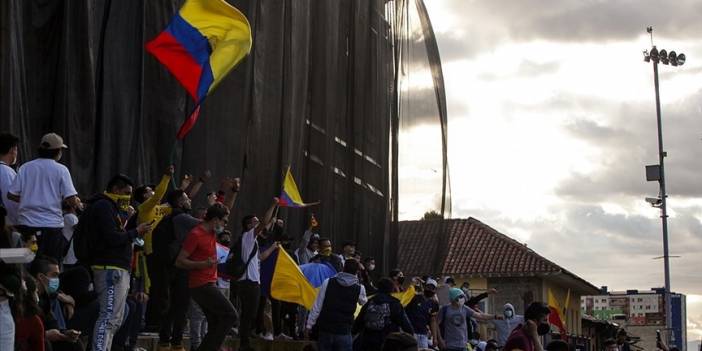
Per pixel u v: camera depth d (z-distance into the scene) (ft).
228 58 49.70
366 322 50.57
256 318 59.47
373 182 87.40
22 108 50.72
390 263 90.07
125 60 57.93
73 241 39.52
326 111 80.69
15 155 40.09
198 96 49.06
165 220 46.26
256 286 52.13
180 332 45.57
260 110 71.41
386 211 89.10
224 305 43.34
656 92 137.18
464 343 65.10
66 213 42.80
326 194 80.38
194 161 63.82
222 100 66.23
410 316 60.44
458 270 151.12
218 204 43.16
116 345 43.96
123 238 39.32
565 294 172.35
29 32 52.21
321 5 80.94
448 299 75.31
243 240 52.01
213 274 43.47
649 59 137.18
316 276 60.85
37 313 31.71
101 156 55.77
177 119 61.67
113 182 40.34
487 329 127.54
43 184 38.99
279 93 73.41
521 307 150.51
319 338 50.60
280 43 73.87
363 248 85.76
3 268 29.60
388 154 90.12
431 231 92.58
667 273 135.33
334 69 81.97
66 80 53.16
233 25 49.96
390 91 90.89
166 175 43.37
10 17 49.24
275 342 58.18
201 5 49.49
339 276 50.70
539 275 148.66
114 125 56.90
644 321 291.99
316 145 79.87
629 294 296.30
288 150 74.13
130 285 46.68
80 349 36.70
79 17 54.13
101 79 56.59
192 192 49.60
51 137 39.55
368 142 86.79
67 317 37.58
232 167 66.80
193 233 42.68
